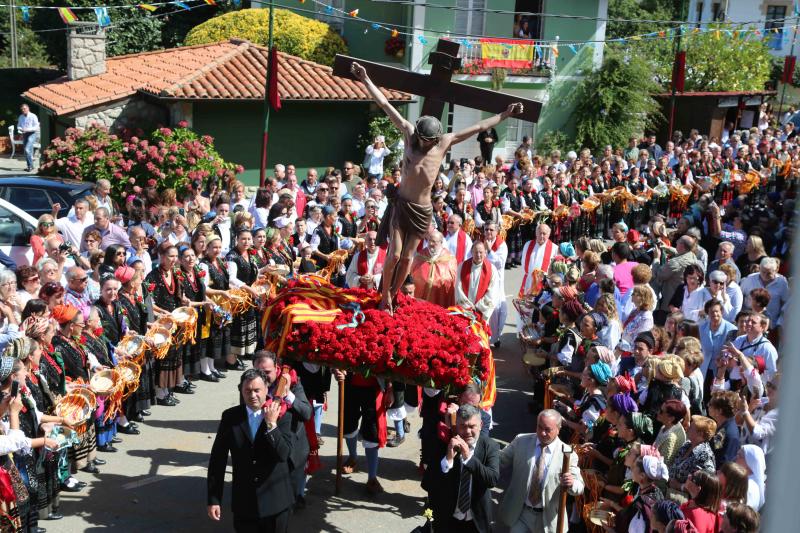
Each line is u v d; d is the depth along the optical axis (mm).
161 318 9281
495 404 10422
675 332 8828
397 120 7090
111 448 8641
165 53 23219
